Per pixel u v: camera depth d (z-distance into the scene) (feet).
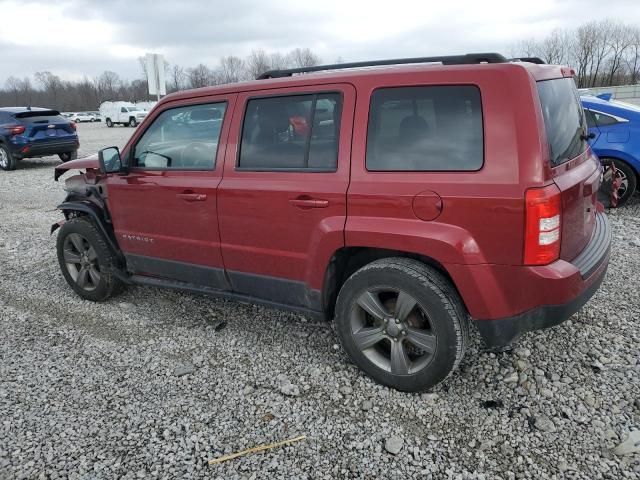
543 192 8.64
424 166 9.58
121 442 9.43
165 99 13.37
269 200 11.27
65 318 14.94
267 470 8.64
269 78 12.25
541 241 8.79
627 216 22.47
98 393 11.02
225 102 12.21
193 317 14.58
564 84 10.80
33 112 47.78
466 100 9.27
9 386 11.40
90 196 15.33
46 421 10.11
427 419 9.73
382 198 9.82
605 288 14.97
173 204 13.07
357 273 10.54
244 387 11.03
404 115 9.82
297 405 10.33
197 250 12.98
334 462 8.77
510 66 9.07
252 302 12.57
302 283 11.35
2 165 48.19
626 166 23.16
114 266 15.16
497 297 9.24
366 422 9.73
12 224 27.04
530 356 11.57
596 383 10.54
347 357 11.94
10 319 15.03
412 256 10.28
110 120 141.49
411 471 8.50
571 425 9.37
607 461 8.49
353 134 10.27
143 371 11.84
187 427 9.80
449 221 9.29
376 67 10.59
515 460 8.63
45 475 8.68
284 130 11.25
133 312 15.12
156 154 13.62
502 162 8.87
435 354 9.86
